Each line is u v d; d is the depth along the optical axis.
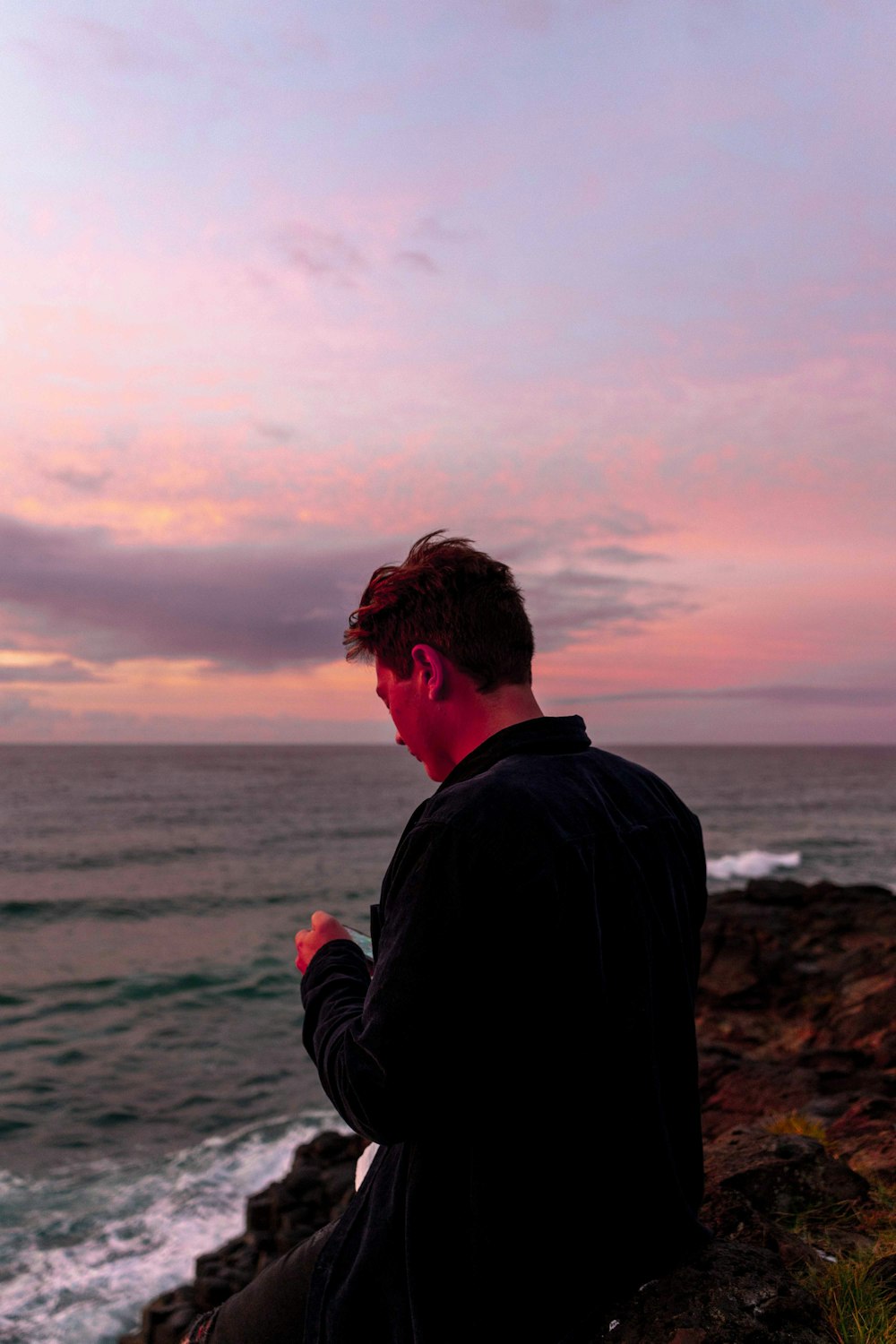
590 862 1.32
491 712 1.49
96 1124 14.23
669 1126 1.43
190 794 111.69
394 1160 1.46
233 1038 19.47
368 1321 1.40
